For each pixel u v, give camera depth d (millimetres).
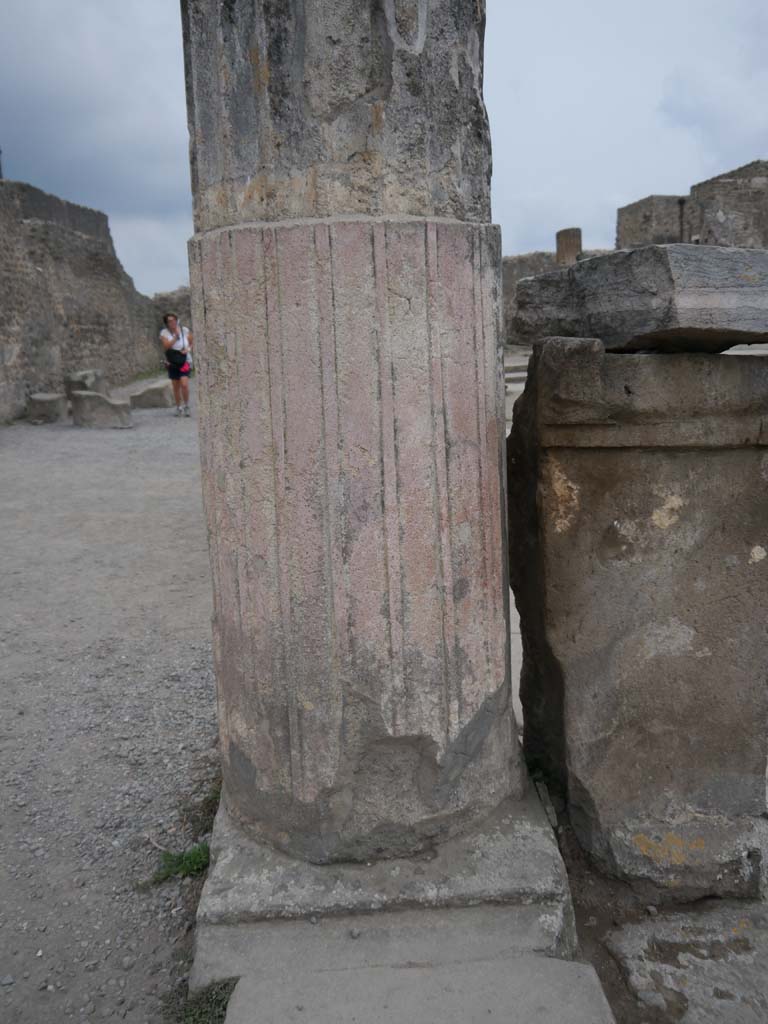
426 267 2072
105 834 2924
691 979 2166
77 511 8055
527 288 2543
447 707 2262
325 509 2111
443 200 2115
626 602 2410
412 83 2041
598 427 2301
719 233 23188
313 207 2033
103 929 2469
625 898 2426
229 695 2395
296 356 2061
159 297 23812
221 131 2109
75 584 5887
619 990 2162
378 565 2148
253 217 2082
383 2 2000
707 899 2438
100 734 3670
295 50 2002
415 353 2092
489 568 2307
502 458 2359
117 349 20078
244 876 2264
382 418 2088
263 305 2068
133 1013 2164
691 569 2414
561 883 2225
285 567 2160
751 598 2439
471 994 1976
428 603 2199
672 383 2277
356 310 2041
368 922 2164
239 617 2283
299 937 2135
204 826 2928
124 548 6785
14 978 2291
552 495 2359
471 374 2186
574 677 2424
